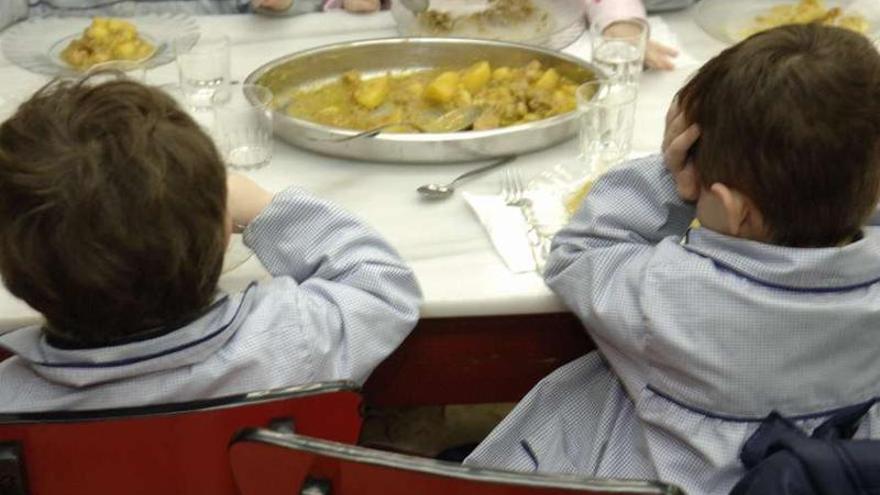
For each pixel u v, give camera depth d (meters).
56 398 0.92
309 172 1.36
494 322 1.18
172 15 1.87
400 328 1.07
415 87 1.55
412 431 1.49
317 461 0.76
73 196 0.83
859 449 0.81
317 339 1.00
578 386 1.18
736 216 1.00
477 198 1.27
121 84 0.92
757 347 0.97
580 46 1.75
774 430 0.95
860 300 0.97
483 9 1.84
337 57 1.61
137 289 0.88
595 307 1.04
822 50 0.95
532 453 1.14
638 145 1.43
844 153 0.94
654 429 1.05
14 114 0.90
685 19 1.86
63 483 0.86
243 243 1.16
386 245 1.10
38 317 1.08
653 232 1.12
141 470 0.85
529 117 1.46
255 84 1.47
